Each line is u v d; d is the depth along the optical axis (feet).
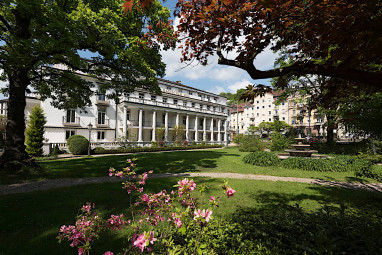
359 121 13.14
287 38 7.82
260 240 7.14
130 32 32.01
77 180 24.41
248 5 6.55
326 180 24.11
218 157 50.60
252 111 203.62
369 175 20.08
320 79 44.88
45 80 37.45
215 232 7.59
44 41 22.09
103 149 65.46
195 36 9.19
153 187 19.54
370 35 4.89
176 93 112.37
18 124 29.27
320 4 5.57
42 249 8.70
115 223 6.63
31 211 13.23
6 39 26.43
